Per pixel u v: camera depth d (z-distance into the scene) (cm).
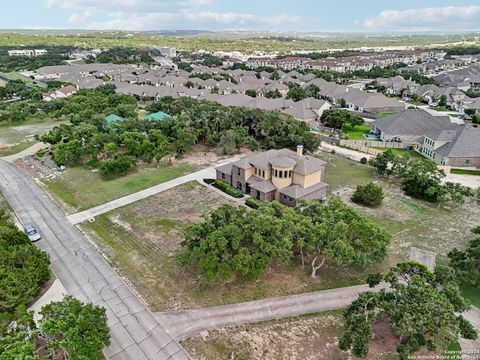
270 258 3591
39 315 3341
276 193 5706
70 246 4522
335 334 3219
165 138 7725
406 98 15225
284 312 3456
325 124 11031
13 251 3681
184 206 5600
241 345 3088
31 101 12675
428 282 3225
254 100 11631
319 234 3697
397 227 5078
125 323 3300
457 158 7519
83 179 6594
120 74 18088
